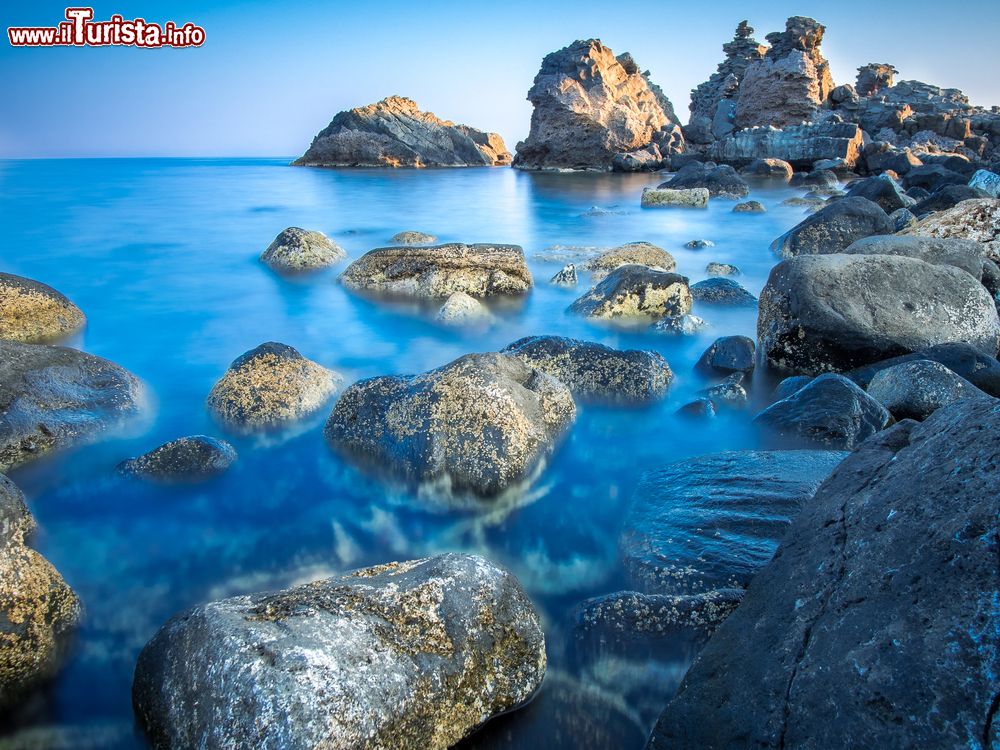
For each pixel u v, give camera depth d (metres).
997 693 1.76
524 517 4.45
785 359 7.01
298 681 2.45
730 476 4.39
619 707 3.04
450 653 2.85
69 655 3.25
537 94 51.25
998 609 1.88
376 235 16.03
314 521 4.34
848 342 6.65
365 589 2.97
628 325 8.51
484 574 3.14
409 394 4.80
